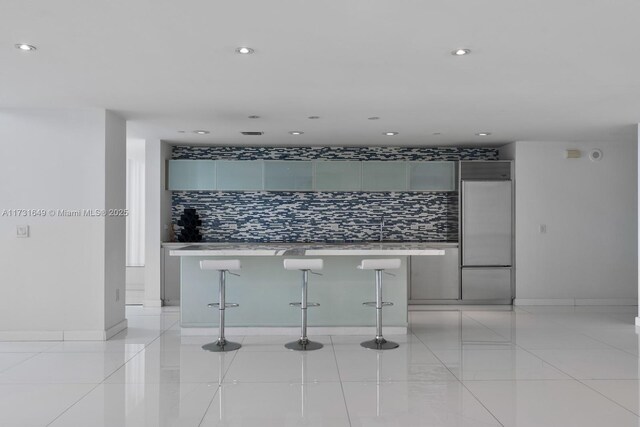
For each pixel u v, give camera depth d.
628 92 5.18
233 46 3.80
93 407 3.89
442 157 9.11
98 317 6.02
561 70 4.41
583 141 8.51
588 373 4.77
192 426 3.54
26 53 3.96
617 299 8.55
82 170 6.00
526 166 8.52
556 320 7.32
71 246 5.99
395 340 6.11
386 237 9.13
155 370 4.86
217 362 5.14
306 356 5.38
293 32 3.52
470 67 4.33
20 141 5.97
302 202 9.12
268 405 3.94
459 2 3.04
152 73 4.50
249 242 9.02
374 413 3.78
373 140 8.37
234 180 8.71
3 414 3.75
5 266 5.97
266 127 7.18
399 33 3.54
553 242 8.55
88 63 4.21
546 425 3.56
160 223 8.42
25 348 5.67
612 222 8.54
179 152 9.02
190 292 6.36
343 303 6.39
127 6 3.10
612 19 3.30
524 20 3.32
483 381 4.54
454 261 8.59
